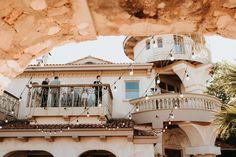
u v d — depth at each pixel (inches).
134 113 624.7
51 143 496.4
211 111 590.2
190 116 571.8
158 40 798.5
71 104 591.8
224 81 381.4
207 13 109.1
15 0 96.3
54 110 581.0
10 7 98.7
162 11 109.8
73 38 124.6
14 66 123.6
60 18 109.3
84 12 107.4
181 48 775.1
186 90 741.9
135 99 631.8
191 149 602.2
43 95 603.5
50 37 119.2
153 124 579.8
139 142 480.1
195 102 595.5
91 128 486.9
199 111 579.5
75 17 109.9
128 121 582.9
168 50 767.7
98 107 575.2
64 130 490.6
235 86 364.2
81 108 578.2
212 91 813.9
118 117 658.2
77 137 484.4
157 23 116.2
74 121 575.5
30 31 110.7
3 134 496.4
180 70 740.7
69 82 691.4
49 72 700.7
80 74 698.8
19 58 121.0
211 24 114.7
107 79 693.9
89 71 696.4
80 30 118.9
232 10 104.9
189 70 739.4
